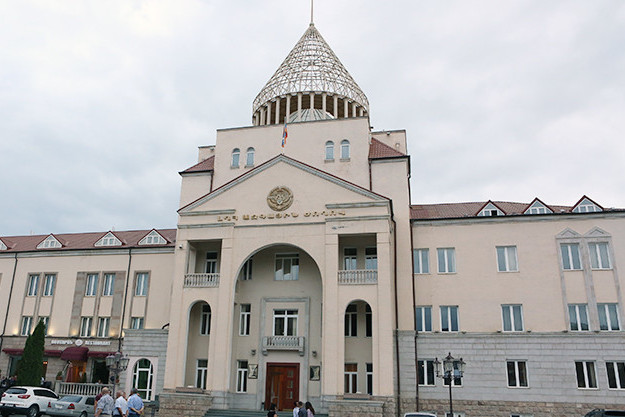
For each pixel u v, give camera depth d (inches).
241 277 1411.2
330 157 1510.8
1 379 1632.6
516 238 1350.9
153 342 1449.3
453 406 1248.8
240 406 1291.8
